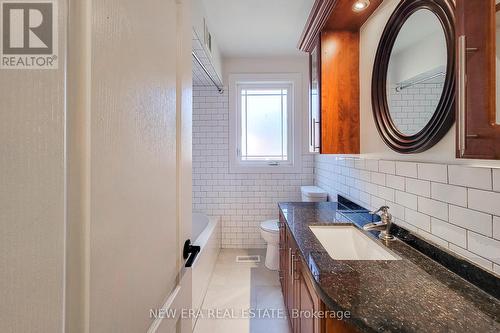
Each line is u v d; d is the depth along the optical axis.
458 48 0.77
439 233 1.07
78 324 0.37
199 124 3.22
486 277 0.82
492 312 0.71
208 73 2.68
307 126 3.21
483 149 0.71
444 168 1.05
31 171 0.34
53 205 0.35
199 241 2.29
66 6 0.36
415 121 1.26
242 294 2.22
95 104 0.40
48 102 0.35
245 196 3.25
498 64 0.70
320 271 0.95
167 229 0.73
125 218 0.49
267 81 3.19
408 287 0.84
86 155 0.38
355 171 1.96
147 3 0.59
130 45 0.51
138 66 0.54
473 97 0.74
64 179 0.35
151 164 0.62
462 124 0.76
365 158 1.81
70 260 0.36
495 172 0.82
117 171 0.46
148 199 0.60
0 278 0.33
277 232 2.57
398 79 1.40
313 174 3.23
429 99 1.16
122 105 0.48
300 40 2.23
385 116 1.50
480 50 0.72
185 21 0.89
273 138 3.30
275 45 2.82
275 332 1.75
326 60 1.91
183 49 0.87
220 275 2.57
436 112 1.09
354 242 1.54
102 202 0.42
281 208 2.08
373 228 1.34
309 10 2.13
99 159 0.41
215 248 2.85
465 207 0.94
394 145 1.40
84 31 0.38
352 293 0.80
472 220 0.91
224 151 3.23
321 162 2.93
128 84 0.50
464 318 0.68
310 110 2.36
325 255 1.11
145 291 0.58
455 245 0.98
